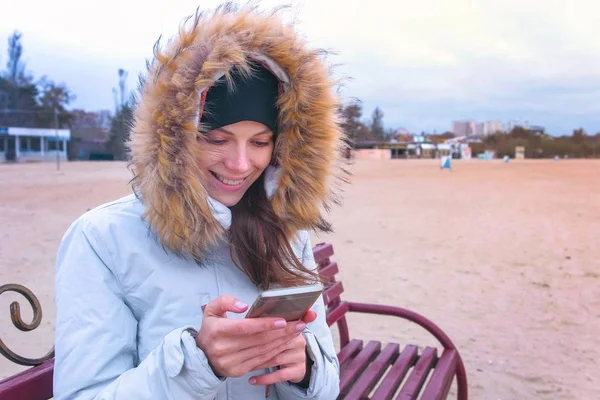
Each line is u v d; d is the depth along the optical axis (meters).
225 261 1.47
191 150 1.29
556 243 8.77
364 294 5.88
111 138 61.06
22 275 6.16
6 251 7.40
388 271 6.88
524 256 7.78
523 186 21.61
